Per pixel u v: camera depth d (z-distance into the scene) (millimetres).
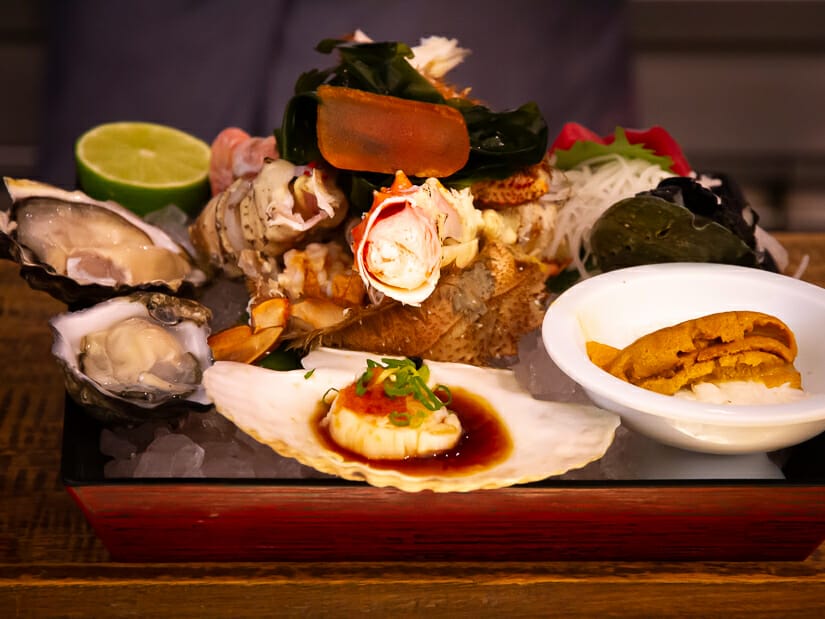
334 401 318
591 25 742
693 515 308
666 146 479
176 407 320
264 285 373
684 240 379
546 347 321
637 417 307
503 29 745
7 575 309
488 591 310
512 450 309
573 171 455
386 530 308
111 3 741
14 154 800
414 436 301
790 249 490
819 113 808
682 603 311
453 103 386
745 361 325
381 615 302
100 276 387
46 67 759
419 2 741
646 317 357
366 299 360
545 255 412
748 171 821
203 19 741
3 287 442
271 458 322
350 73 385
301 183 358
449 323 351
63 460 300
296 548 314
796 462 324
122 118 756
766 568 325
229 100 754
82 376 315
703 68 798
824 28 781
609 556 323
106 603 302
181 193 468
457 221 347
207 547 312
